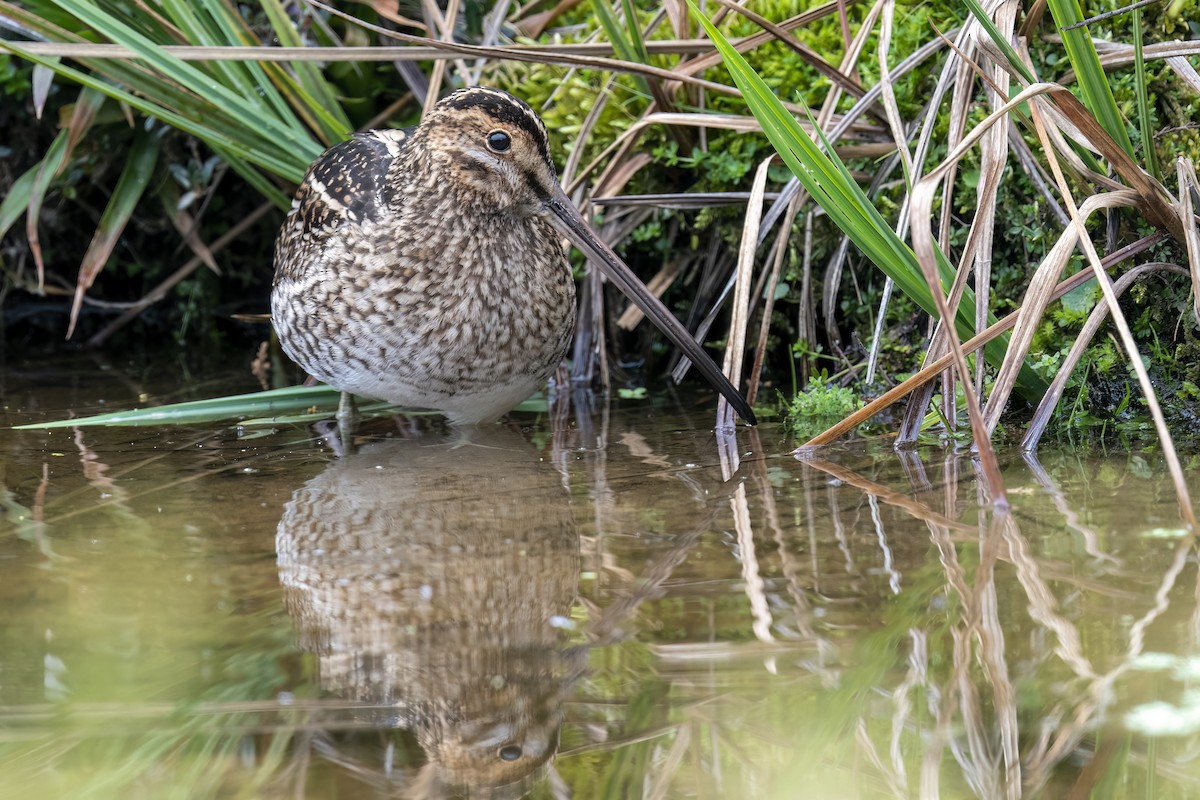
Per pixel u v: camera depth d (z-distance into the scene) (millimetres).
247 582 4523
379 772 3244
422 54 7258
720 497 5395
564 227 7023
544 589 4359
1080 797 3039
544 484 5805
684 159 7941
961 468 5613
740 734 3385
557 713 3523
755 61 7953
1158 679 3482
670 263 8406
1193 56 6508
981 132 5141
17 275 10305
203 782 3193
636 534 4934
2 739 3408
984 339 5770
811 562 4484
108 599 4344
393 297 6785
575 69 8508
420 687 3672
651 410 7512
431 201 6750
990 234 6020
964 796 3080
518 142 6793
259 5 9633
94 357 9750
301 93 8227
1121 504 4910
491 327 6863
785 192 7352
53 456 6555
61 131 9164
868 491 5344
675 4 7918
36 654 3900
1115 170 6223
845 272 7699
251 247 10516
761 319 7996
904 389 5863
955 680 3562
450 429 7215
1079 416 6277
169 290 10578
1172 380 6246
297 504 5555
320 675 3758
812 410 7016
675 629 3977
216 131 8188
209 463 6395
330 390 7637
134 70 8000
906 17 7480
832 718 3424
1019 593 4078
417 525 5176
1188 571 4164
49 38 7852
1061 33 5723
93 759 3303
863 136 7527
